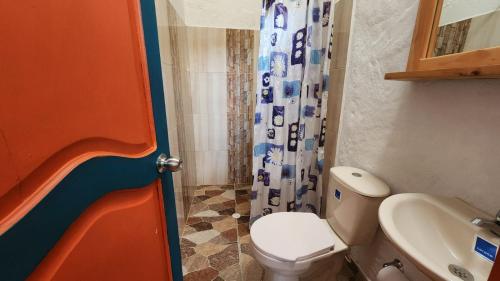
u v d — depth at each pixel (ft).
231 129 8.19
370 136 4.12
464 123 2.57
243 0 7.07
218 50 7.42
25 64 1.17
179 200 5.74
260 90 5.14
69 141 1.51
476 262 2.23
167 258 3.11
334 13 5.17
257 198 5.84
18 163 1.16
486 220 2.14
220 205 7.41
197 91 7.75
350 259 4.96
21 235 1.18
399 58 3.39
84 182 1.66
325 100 5.21
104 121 1.86
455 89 2.64
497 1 2.23
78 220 1.65
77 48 1.54
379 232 3.97
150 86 2.48
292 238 3.74
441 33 2.70
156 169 2.64
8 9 1.07
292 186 5.66
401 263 3.42
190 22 7.09
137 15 2.24
